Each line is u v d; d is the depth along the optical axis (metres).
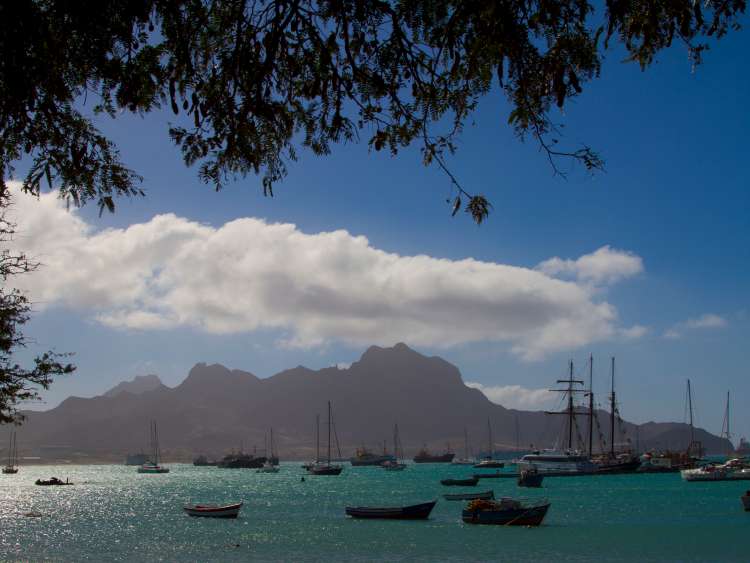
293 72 11.24
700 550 64.19
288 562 60.22
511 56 10.73
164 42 10.73
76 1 9.96
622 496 131.25
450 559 60.31
